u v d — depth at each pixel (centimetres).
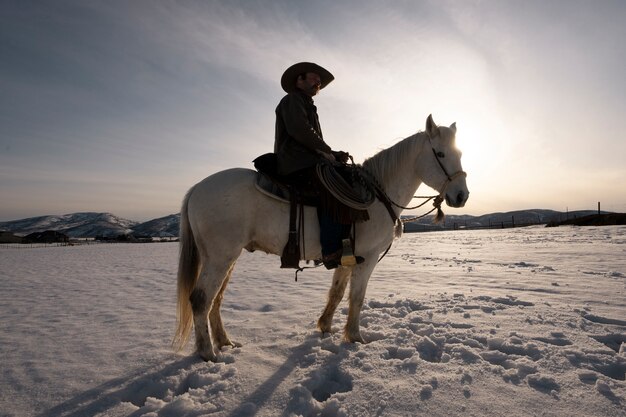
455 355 264
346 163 314
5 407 213
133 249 2552
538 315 364
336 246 285
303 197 286
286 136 313
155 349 307
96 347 315
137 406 225
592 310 380
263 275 828
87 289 669
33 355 297
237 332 354
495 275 661
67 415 205
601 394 202
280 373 249
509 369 236
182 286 295
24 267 1177
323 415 203
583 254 934
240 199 288
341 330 349
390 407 196
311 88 328
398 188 328
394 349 285
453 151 311
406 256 1173
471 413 188
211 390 229
